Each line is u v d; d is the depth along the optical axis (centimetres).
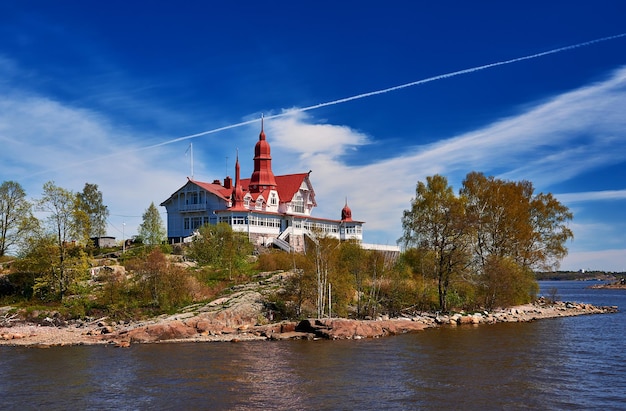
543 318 7838
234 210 10362
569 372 3959
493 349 4916
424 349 4906
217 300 6581
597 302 12675
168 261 7225
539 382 3659
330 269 6719
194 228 11219
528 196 9612
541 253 9025
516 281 8300
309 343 5275
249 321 6172
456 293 8244
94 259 7938
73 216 7100
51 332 5712
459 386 3550
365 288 7681
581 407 3103
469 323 6981
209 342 5319
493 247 8906
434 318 7081
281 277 7331
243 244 8775
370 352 4747
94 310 6531
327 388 3488
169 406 3100
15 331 5719
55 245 6931
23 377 3769
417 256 8281
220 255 8281
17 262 7031
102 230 11700
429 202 8150
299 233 10856
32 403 3161
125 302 6612
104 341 5272
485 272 8250
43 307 6462
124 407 3083
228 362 4284
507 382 3656
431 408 3078
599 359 4447
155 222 9488
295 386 3531
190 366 4128
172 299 6656
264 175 11575
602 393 3388
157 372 3922
